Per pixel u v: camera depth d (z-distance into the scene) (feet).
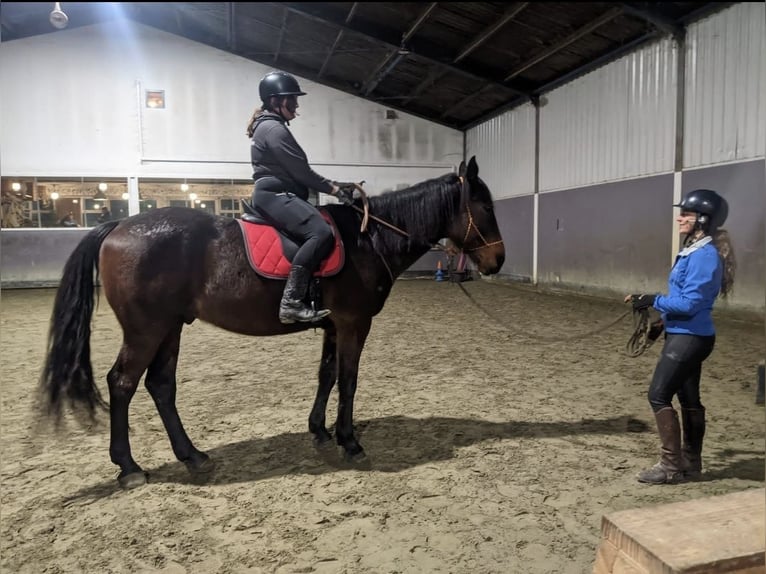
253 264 8.17
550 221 37.22
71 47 40.42
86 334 7.95
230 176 43.83
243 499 7.89
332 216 9.04
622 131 29.89
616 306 28.19
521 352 17.80
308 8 22.86
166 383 8.70
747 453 9.47
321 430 9.87
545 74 34.65
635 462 9.16
